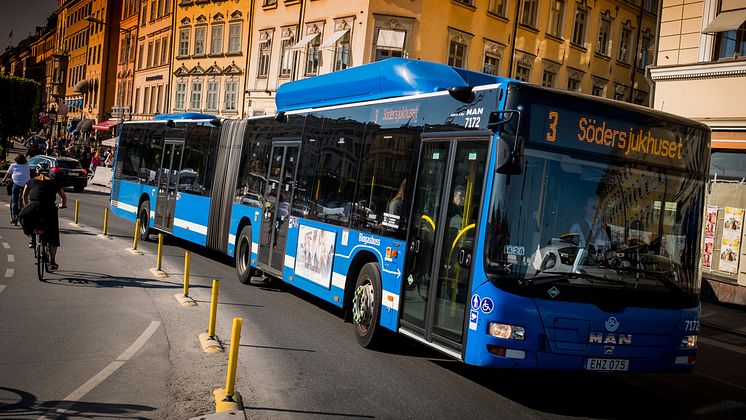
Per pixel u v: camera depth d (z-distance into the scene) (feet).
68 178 131.13
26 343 27.81
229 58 156.66
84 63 280.51
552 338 22.67
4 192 118.42
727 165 61.11
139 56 209.36
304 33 128.98
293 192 40.65
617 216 23.91
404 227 28.58
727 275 59.11
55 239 43.14
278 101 45.80
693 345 24.56
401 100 30.66
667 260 24.40
